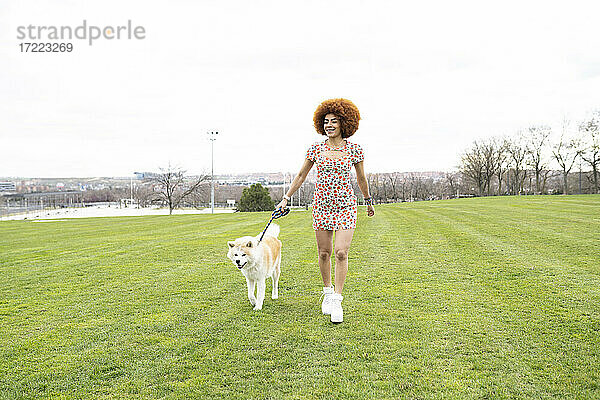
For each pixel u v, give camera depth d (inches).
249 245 188.7
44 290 249.8
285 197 196.2
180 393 117.3
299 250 387.9
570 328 160.6
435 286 233.8
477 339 151.5
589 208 890.7
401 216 807.1
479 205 1184.2
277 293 222.2
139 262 344.2
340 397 112.8
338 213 178.9
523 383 117.9
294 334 160.6
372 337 155.6
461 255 334.0
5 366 138.3
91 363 139.0
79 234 634.2
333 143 184.5
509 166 2679.6
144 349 149.6
